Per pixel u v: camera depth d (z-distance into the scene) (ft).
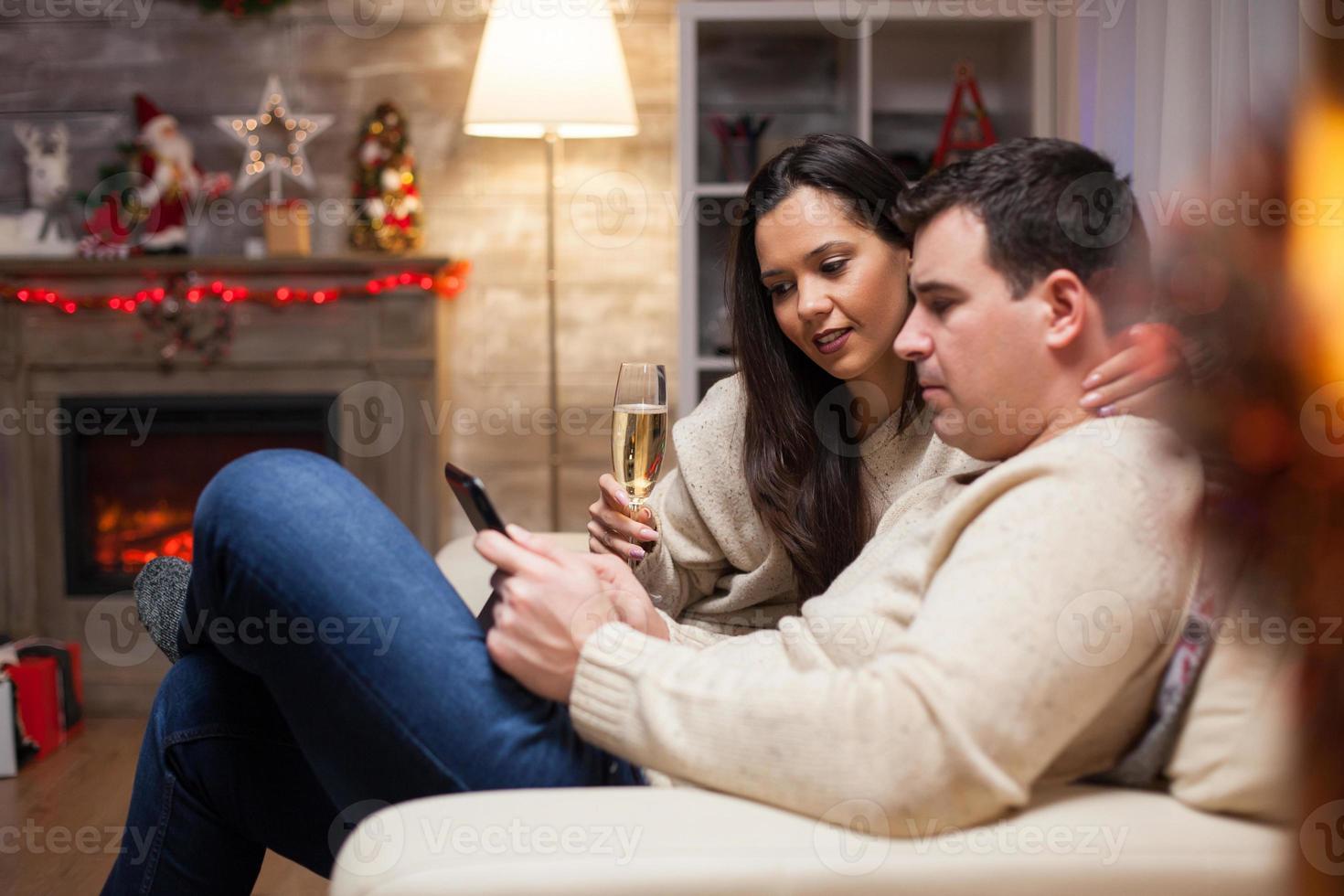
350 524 3.09
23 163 11.80
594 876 2.49
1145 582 2.67
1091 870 2.54
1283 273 1.66
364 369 11.11
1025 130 10.84
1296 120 1.59
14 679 9.23
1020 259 2.93
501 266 11.98
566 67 10.19
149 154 11.27
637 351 12.04
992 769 2.56
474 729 3.02
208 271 10.86
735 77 11.98
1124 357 2.94
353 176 11.69
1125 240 2.96
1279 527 1.73
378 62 11.82
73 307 10.89
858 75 11.12
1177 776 2.77
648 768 2.91
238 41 11.78
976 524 2.85
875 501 4.71
